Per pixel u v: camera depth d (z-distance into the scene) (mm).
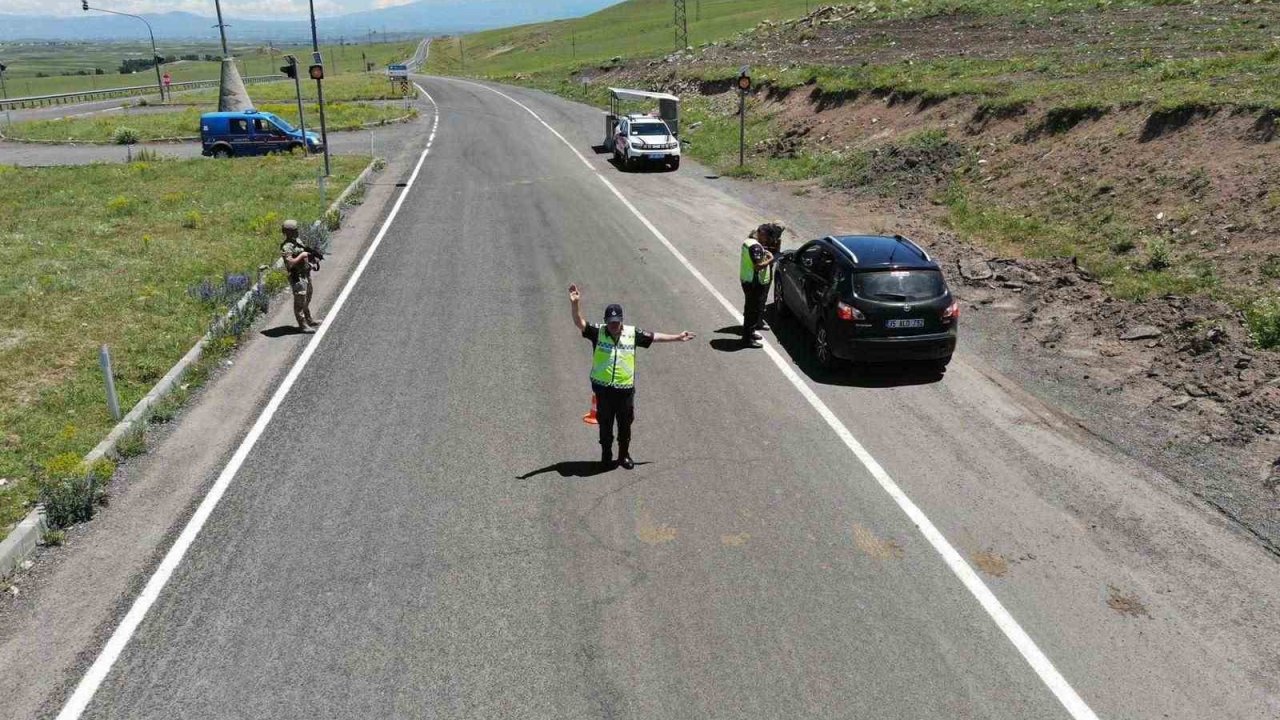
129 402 10023
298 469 8586
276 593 6617
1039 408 9883
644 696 5539
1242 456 8539
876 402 10156
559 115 45219
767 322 13195
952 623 6238
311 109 47438
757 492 8102
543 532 7434
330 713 5414
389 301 14172
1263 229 13039
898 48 37719
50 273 15609
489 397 10344
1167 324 11656
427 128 39969
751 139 30562
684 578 6777
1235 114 15805
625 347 8203
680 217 20547
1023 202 17891
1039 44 30812
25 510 7645
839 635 6113
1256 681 5656
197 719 5379
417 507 7859
